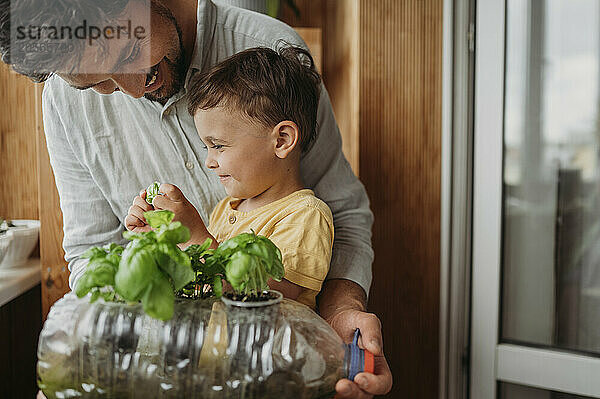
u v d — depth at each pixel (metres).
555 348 1.46
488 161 1.48
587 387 1.40
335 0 1.82
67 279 1.38
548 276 1.46
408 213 1.49
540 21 1.41
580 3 1.37
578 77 1.38
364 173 1.46
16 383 1.69
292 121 0.89
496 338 1.50
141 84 0.82
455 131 1.49
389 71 1.45
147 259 0.59
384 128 1.46
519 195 1.47
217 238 0.93
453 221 1.51
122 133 0.97
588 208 1.39
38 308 1.70
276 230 0.85
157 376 0.62
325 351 0.67
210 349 0.63
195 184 0.99
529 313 1.48
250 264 0.65
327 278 0.96
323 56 1.91
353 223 1.02
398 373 1.54
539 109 1.43
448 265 1.51
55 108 0.96
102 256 0.65
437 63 1.47
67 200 1.02
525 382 1.48
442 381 1.54
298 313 0.69
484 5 1.45
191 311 0.65
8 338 1.66
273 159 0.89
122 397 0.63
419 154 1.48
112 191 0.99
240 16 1.01
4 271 1.44
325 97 1.04
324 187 1.03
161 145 0.97
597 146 1.37
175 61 0.88
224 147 0.87
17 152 1.63
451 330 1.54
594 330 1.41
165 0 0.86
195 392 0.62
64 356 0.63
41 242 1.37
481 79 1.47
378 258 1.49
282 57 0.92
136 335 0.63
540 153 1.44
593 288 1.40
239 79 0.86
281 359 0.64
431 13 1.45
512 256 1.49
